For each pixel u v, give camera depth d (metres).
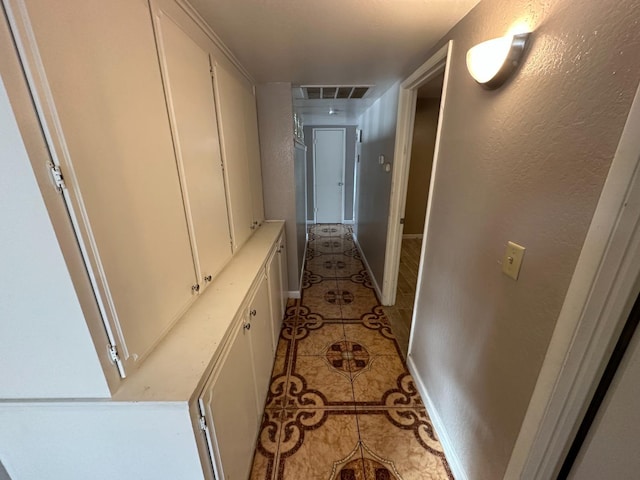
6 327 0.65
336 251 4.47
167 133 0.92
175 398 0.72
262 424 1.58
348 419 1.62
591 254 0.63
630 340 0.63
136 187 0.76
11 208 0.55
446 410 1.43
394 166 2.38
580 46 0.65
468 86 1.19
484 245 1.08
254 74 2.06
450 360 1.38
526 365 0.86
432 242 1.60
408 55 1.69
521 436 0.87
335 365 2.03
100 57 0.64
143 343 0.82
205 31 1.24
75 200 0.58
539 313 0.81
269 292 1.82
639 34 0.52
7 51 0.47
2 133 0.50
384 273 2.76
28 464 0.83
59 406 0.73
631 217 0.56
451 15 1.20
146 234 0.81
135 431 0.77
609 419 0.69
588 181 0.64
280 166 2.54
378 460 1.40
